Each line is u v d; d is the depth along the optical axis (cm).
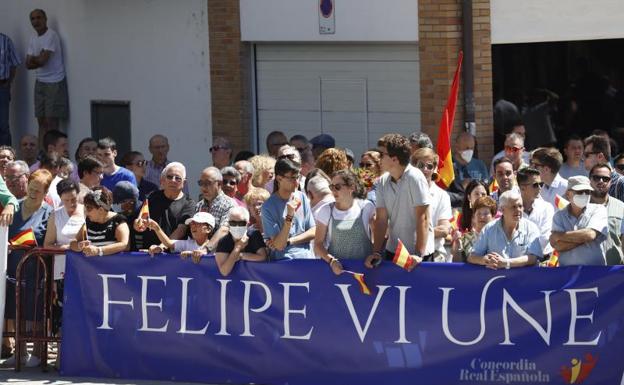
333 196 2112
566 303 1928
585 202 1964
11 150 2700
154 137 3078
